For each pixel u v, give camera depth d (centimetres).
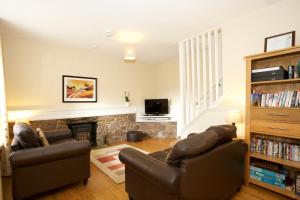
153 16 261
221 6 236
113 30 311
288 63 221
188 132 359
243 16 265
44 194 217
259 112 216
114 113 482
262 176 219
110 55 477
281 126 198
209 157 155
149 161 157
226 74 291
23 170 194
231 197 205
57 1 216
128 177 191
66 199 207
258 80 221
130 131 501
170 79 541
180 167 137
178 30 315
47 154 203
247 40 262
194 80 354
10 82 338
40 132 270
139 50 433
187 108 369
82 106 430
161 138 515
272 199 200
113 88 488
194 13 254
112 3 223
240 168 215
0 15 250
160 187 146
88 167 239
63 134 329
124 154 184
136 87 540
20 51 348
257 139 232
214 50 321
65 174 221
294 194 192
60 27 295
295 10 216
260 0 223
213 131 176
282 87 227
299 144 205
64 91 402
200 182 148
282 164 204
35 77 366
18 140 209
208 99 337
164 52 452
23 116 343
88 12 245
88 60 440
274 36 230
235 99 279
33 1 214
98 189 229
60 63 397
